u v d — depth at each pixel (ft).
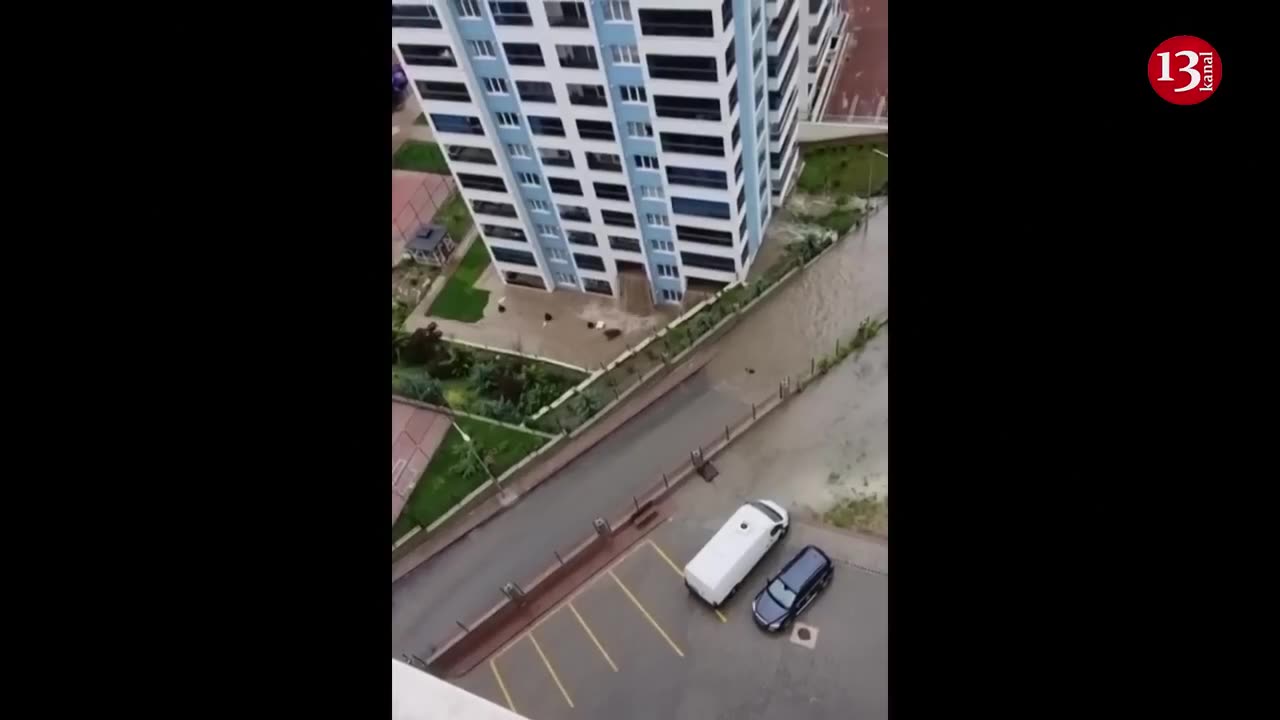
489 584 108.17
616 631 101.40
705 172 112.06
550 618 103.86
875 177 146.30
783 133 132.26
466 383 128.36
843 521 105.60
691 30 94.27
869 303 128.47
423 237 147.95
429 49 107.76
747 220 126.93
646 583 104.83
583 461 117.60
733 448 115.34
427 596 108.37
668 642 99.60
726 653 97.50
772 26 114.62
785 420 117.19
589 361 128.98
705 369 124.77
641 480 114.21
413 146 178.60
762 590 99.04
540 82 107.14
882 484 108.27
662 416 120.26
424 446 121.90
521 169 122.83
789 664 95.40
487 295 143.02
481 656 101.96
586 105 107.76
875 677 92.79
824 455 112.68
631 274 140.67
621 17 96.27
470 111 114.21
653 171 115.55
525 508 114.42
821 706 92.02
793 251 136.77
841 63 174.91
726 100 101.14
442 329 138.41
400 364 132.16
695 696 95.14
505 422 122.72
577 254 133.69
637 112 107.55
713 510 110.01
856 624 96.84
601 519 110.83
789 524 106.11
